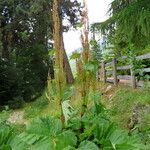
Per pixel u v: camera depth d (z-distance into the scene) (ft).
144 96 40.42
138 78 42.98
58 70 15.43
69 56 15.72
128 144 14.35
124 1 60.49
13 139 14.62
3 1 118.11
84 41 15.52
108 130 15.15
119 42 70.69
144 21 51.78
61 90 15.49
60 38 15.31
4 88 106.83
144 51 52.90
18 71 113.70
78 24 15.52
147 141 20.07
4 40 122.11
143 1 52.47
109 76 69.82
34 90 119.03
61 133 14.28
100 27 58.23
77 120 15.19
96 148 13.98
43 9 118.32
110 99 51.72
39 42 125.90
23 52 126.11
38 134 14.58
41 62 126.21
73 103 15.85
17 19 120.06
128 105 42.01
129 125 34.99
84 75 15.66
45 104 84.74
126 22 54.08
